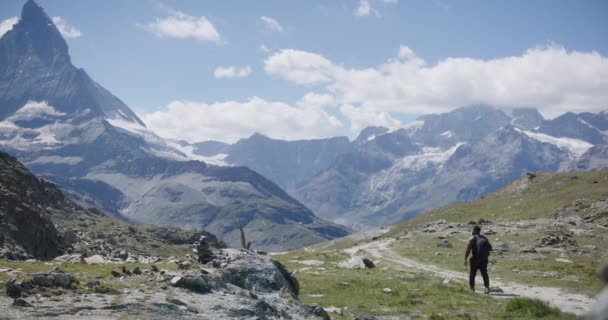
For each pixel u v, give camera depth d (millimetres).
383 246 84875
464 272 47312
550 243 64750
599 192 114000
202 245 29172
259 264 27625
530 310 25047
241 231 32406
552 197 125188
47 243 79062
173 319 18547
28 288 19453
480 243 33719
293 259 63469
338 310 26234
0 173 130000
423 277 40312
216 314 20266
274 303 24078
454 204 162000
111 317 17594
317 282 36031
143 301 19938
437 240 81625
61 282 20781
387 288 33531
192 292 22766
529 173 159000
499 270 46156
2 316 16297
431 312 26422
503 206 132375
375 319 23391
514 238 72188
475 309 27141
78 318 17094
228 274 25859
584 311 26469
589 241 65812
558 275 40969
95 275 23469
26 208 79062
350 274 43125
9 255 38219
